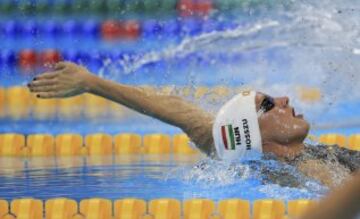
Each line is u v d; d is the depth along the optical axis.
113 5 36.06
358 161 12.46
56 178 15.41
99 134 19.58
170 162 17.34
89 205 12.73
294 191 12.24
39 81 11.59
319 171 12.20
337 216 2.84
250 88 25.06
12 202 12.84
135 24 34.06
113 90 12.07
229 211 12.37
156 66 28.86
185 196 12.93
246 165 12.64
